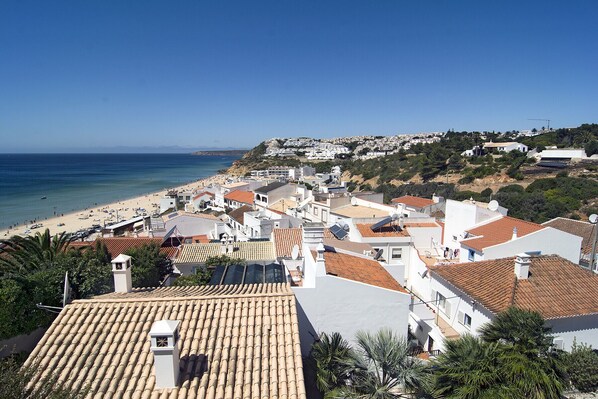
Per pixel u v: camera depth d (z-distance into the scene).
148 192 169.00
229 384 10.70
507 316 14.38
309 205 59.97
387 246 34.53
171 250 37.81
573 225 37.25
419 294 30.53
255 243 38.69
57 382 10.34
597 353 17.89
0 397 8.48
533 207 68.88
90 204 133.75
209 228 58.72
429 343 21.34
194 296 14.21
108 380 10.61
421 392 13.20
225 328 12.77
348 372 13.55
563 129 145.75
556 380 12.65
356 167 165.38
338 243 28.14
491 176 103.19
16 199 142.25
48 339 12.02
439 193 96.38
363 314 17.25
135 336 12.20
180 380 10.79
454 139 165.50
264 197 77.88
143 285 28.36
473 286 22.16
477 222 35.75
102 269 20.67
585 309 19.20
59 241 29.16
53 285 17.48
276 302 14.05
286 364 11.55
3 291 15.31
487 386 12.50
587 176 87.44
